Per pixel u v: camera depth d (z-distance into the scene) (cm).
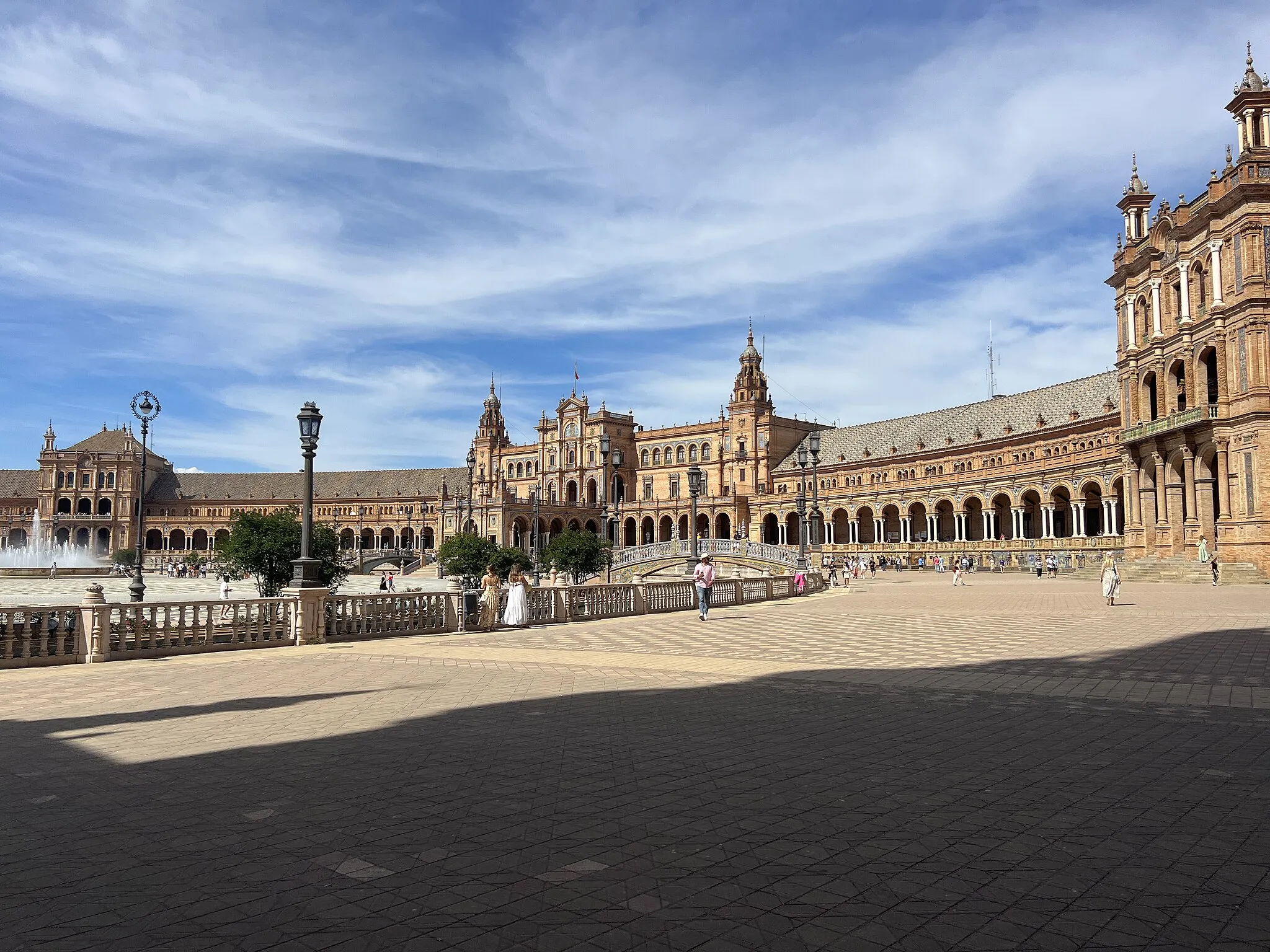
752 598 4122
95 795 865
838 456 12900
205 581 8438
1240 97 5700
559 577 3447
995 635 2459
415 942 540
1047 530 8562
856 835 737
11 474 17762
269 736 1139
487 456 16575
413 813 802
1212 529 5975
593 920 570
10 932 555
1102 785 893
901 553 9744
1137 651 2030
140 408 3850
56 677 1680
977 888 623
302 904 597
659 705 1377
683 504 13700
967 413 11306
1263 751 1043
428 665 1870
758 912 582
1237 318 5644
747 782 912
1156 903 595
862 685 1580
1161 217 6506
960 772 952
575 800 846
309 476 2338
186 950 530
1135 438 6650
